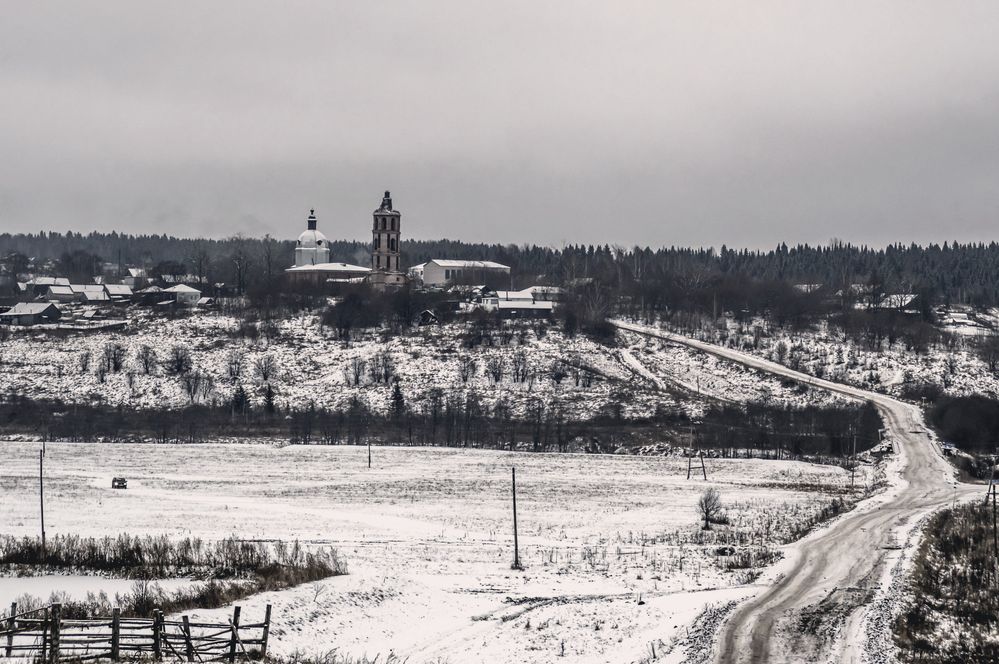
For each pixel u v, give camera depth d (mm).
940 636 72938
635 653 65250
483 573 91438
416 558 97750
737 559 98188
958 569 96125
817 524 119250
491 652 65688
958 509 129000
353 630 69062
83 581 78312
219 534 110250
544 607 77562
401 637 68938
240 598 71125
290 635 65562
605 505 136000
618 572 92688
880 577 88625
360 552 99875
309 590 74438
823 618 74438
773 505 135625
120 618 58500
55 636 51969
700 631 70000
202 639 57938
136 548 88000
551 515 127938
